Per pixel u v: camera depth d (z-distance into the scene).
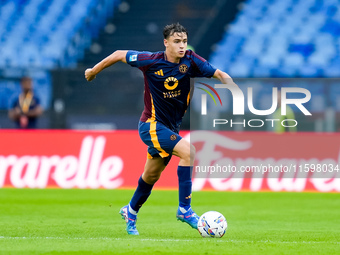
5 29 76.00
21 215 31.73
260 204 38.09
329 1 76.06
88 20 76.19
